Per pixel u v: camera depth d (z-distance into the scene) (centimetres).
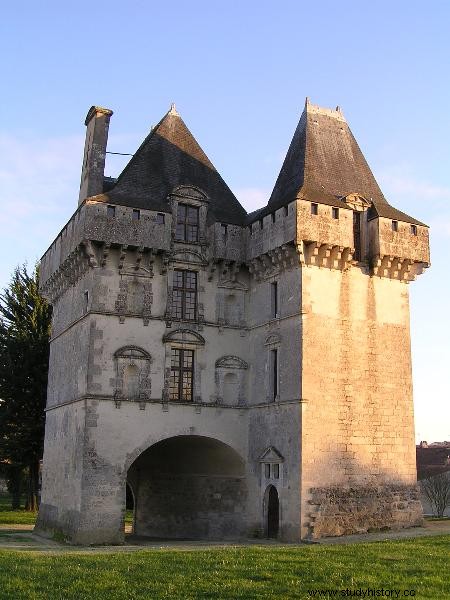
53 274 4297
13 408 5369
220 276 3972
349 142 4184
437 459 7175
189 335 3825
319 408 3469
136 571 1828
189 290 3916
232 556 2091
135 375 3675
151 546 3284
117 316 3678
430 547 2281
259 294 3928
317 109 4175
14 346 5494
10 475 5916
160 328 3769
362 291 3731
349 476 3472
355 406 3569
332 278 3653
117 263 3731
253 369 3903
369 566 1823
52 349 4444
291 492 3409
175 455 4131
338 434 3491
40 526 4091
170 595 1545
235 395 3888
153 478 4362
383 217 3791
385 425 3638
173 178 4106
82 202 3756
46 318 5725
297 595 1521
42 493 4219
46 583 1700
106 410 3550
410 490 3631
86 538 3369
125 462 3534
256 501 3697
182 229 3969
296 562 1922
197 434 3734
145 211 3778
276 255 3700
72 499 3550
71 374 3875
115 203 3716
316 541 3234
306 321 3528
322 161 3991
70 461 3675
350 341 3631
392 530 3503
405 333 3822
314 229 3562
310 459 3391
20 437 5344
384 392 3675
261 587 1598
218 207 4147
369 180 4116
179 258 3888
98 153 3953
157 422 3653
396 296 3838
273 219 3756
